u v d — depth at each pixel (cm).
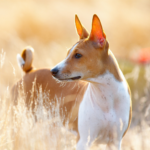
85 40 691
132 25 2211
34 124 743
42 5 2636
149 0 3206
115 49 1955
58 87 834
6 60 1362
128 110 714
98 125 709
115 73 682
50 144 681
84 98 730
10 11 2322
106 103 693
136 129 917
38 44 1739
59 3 2897
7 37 1830
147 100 1067
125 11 2605
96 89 689
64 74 668
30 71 921
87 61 667
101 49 670
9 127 736
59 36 2034
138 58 1519
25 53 931
